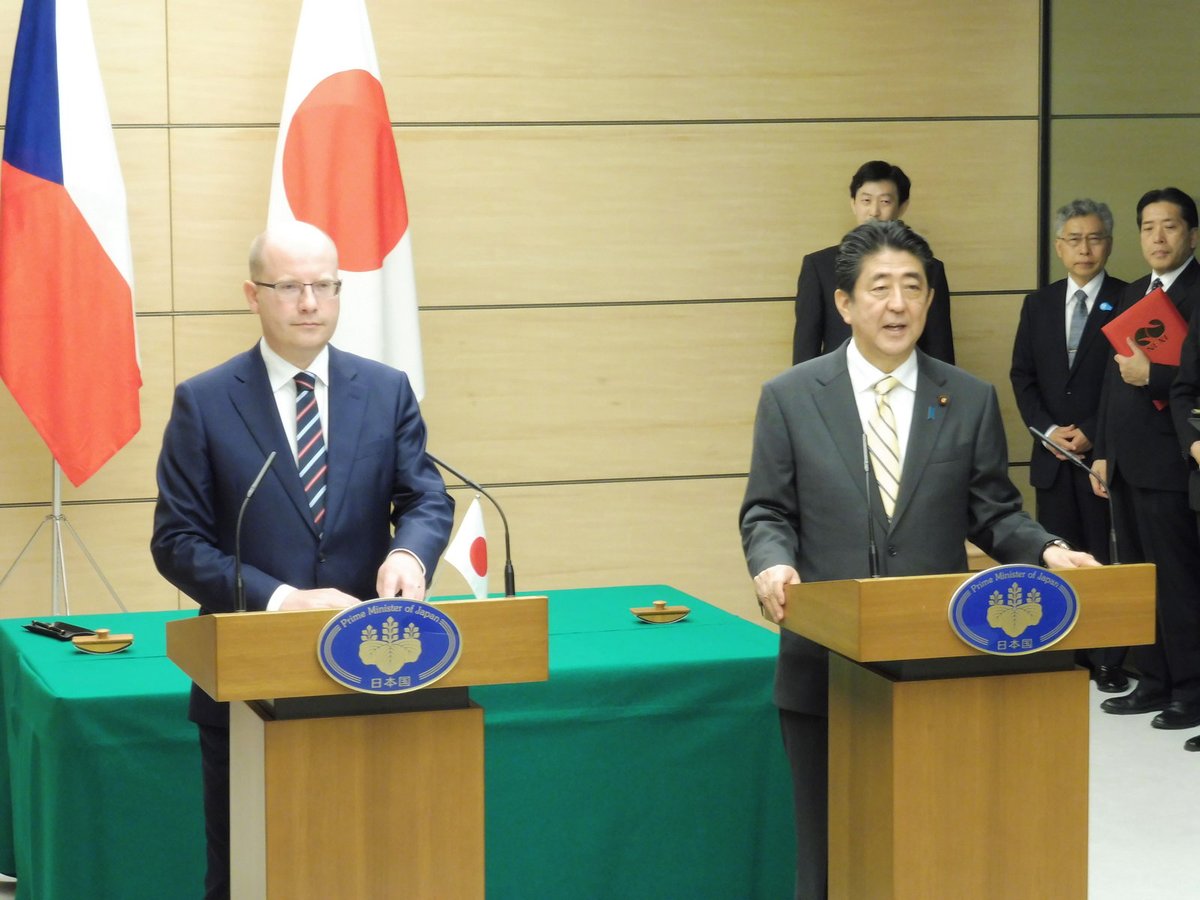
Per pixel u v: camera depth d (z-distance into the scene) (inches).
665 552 293.0
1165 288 256.5
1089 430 274.2
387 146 249.1
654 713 166.4
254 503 133.2
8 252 235.1
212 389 135.3
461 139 279.6
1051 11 295.4
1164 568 255.6
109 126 240.8
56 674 165.0
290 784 108.5
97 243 237.6
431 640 108.4
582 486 288.7
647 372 289.7
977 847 119.4
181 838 159.0
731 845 169.9
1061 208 277.3
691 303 290.5
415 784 111.0
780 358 294.2
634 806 166.9
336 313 136.4
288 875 108.6
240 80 269.4
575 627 186.9
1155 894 181.6
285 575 133.1
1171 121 267.9
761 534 137.5
